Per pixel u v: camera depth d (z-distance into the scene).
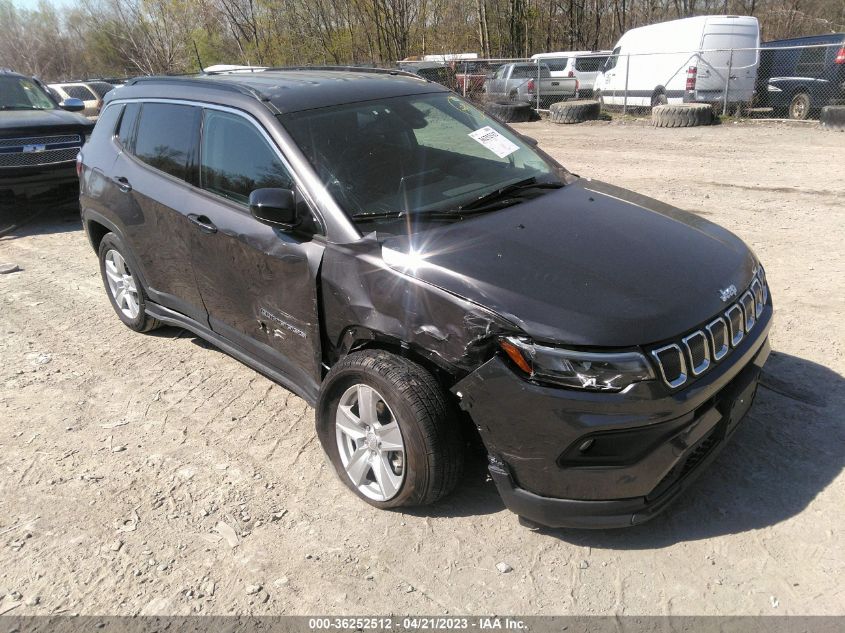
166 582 2.86
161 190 4.27
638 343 2.56
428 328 2.87
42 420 4.13
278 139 3.54
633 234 3.23
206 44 28.12
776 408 3.79
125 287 5.17
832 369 4.16
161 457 3.71
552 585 2.75
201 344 5.09
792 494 3.15
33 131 8.19
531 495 2.76
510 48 27.12
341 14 24.67
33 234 8.38
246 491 3.41
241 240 3.66
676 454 2.67
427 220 3.28
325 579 2.84
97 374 4.68
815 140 12.38
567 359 2.55
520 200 3.56
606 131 15.08
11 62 51.56
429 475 2.92
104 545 3.08
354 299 3.11
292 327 3.53
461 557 2.92
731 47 15.62
